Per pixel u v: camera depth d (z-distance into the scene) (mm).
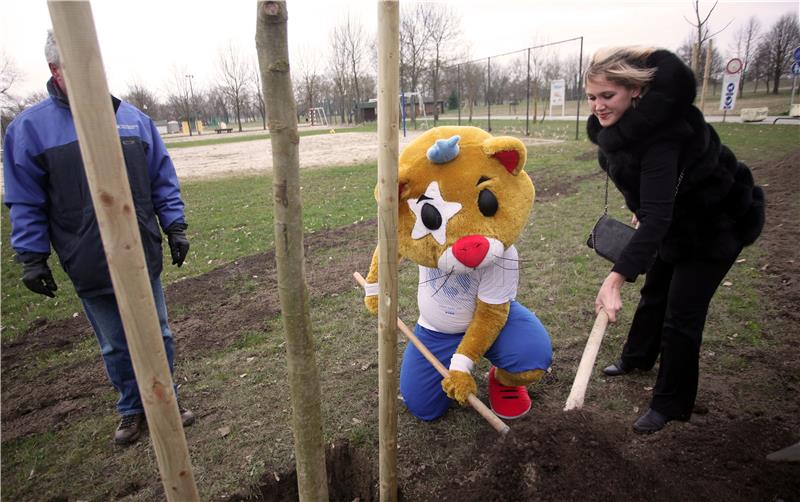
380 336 1905
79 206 2463
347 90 51281
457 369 2428
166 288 5469
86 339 4453
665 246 2430
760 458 2350
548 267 5105
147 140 2730
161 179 2840
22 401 3486
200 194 11523
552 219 6996
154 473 2705
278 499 2600
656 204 2064
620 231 2604
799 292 4105
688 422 2684
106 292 2580
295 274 1529
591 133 2508
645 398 2975
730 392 2965
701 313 2412
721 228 2299
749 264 4773
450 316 2639
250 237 7426
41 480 2705
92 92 1122
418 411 2852
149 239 2674
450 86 51656
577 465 1993
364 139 26562
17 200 2438
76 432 3092
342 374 3457
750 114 18578
